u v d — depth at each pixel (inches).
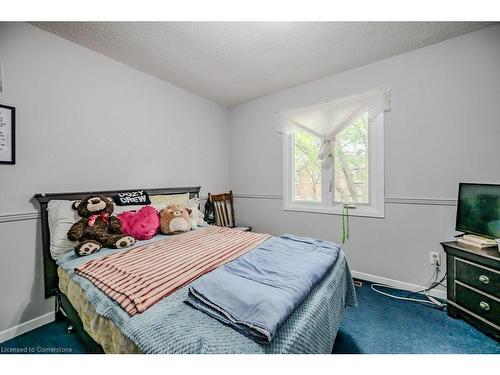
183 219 80.8
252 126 125.8
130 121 88.0
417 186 78.8
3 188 58.3
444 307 68.8
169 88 103.2
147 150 94.4
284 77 97.8
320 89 99.6
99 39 69.9
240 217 133.3
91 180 76.5
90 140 76.0
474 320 57.8
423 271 78.5
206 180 123.6
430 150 76.0
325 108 97.0
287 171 113.0
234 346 26.8
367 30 66.6
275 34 67.9
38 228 64.1
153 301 35.2
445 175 73.9
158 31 66.1
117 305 35.8
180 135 108.8
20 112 60.8
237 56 80.5
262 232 123.6
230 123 136.7
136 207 81.8
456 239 66.9
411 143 79.3
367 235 90.0
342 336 56.6
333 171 99.6
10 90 59.1
